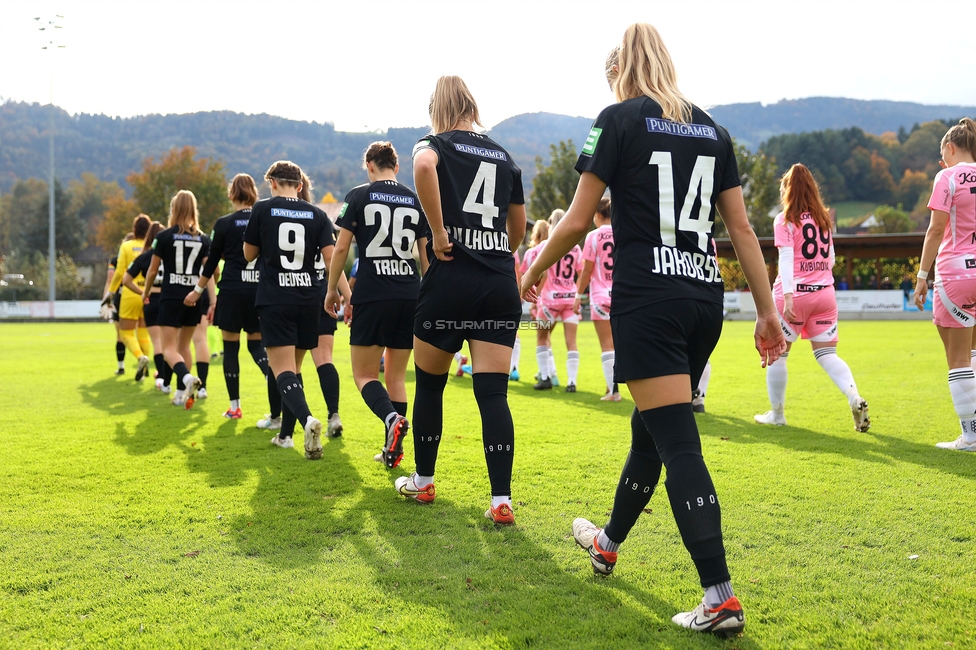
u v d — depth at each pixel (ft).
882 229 223.51
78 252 240.94
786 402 22.41
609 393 23.24
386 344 13.80
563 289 25.79
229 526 10.50
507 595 8.02
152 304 25.55
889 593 7.96
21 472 13.74
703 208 7.54
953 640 6.83
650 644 6.86
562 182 142.31
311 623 7.34
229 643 6.92
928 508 11.04
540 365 26.63
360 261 13.70
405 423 12.53
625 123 7.40
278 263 15.11
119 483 12.94
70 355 42.16
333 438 16.96
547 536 10.00
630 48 7.84
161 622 7.39
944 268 15.66
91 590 8.23
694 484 6.98
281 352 15.24
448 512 11.12
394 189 13.84
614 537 8.34
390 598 7.93
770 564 8.86
